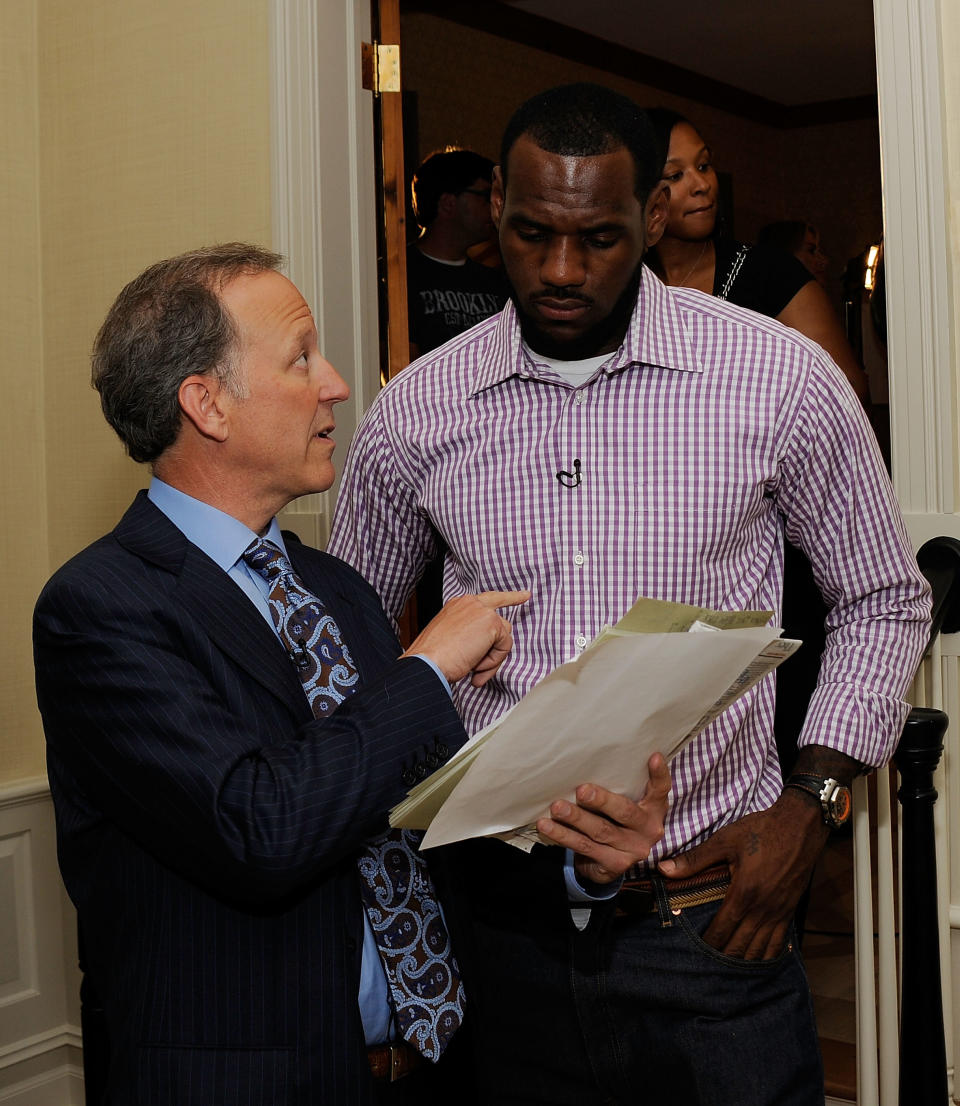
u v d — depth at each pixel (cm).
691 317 151
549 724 108
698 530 145
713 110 674
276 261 135
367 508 167
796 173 724
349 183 277
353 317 277
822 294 277
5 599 305
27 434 310
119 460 301
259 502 132
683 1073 144
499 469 152
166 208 288
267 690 125
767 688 152
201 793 113
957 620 197
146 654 117
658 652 107
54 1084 306
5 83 302
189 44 282
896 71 207
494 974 152
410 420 159
